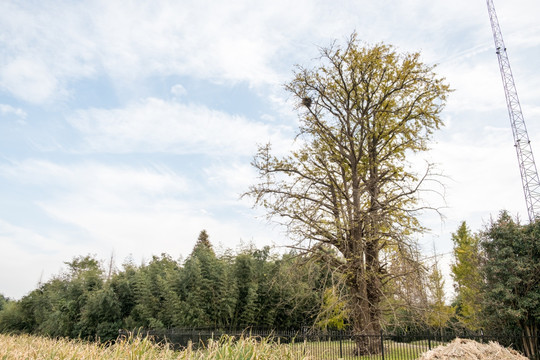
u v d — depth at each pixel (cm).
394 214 2003
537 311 1484
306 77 2264
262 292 2456
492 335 1551
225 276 2358
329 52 2212
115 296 2688
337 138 2306
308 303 2555
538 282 1562
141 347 777
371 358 1584
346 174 2317
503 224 1731
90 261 4319
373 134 2214
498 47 3878
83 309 2811
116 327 2552
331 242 1997
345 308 1927
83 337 2636
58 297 3350
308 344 1698
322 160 2262
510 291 1584
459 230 3053
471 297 2464
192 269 2395
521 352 1454
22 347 912
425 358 1210
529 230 1673
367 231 1966
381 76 2202
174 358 785
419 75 2181
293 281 2123
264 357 728
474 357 1156
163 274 2853
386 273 1962
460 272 2714
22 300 3803
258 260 2742
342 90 2331
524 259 1597
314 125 2308
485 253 1833
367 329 1795
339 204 2012
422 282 1794
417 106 2205
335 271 1861
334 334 1703
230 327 2316
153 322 2380
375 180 2109
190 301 2272
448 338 1641
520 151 3525
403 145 2214
